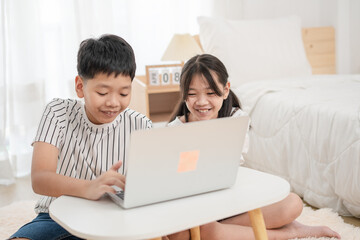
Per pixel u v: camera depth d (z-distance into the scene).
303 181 2.33
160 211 1.01
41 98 3.14
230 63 3.20
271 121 2.61
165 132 0.99
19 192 2.73
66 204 1.07
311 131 2.29
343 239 1.76
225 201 1.06
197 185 1.09
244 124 1.08
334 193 2.14
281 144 2.50
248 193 1.10
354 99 2.34
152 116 3.32
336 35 3.89
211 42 3.24
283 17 3.55
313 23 4.00
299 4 3.91
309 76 3.19
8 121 3.11
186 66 1.54
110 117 1.20
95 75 1.13
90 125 1.33
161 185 1.04
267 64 3.27
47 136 1.27
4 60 2.95
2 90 2.96
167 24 3.47
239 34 3.27
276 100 2.65
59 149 1.32
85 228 0.93
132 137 0.95
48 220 1.30
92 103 1.17
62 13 3.18
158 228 0.93
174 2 3.46
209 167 1.08
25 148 3.07
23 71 3.04
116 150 1.38
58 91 3.26
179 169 1.04
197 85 1.50
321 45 3.84
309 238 1.69
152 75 3.16
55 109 1.32
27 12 3.03
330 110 2.22
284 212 1.60
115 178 1.09
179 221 0.96
